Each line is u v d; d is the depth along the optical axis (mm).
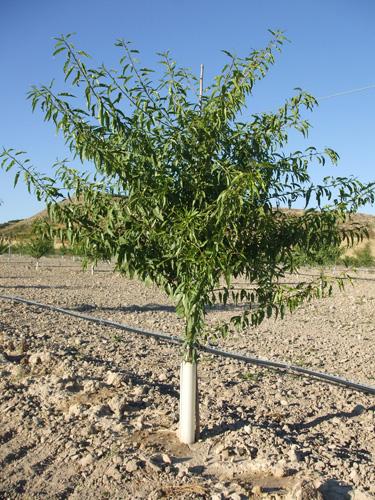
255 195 4457
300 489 3951
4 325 11586
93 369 7836
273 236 4648
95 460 4809
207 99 4680
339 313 16719
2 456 5051
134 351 9711
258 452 4910
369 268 42812
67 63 4352
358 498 4102
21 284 24062
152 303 18406
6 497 4363
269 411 6445
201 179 4586
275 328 13422
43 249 35094
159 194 4328
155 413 5973
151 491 4289
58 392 6473
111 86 4543
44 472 4730
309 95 4660
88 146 4355
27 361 8109
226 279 4234
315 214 4547
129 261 4504
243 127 4719
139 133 4539
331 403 6914
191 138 4617
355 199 4566
